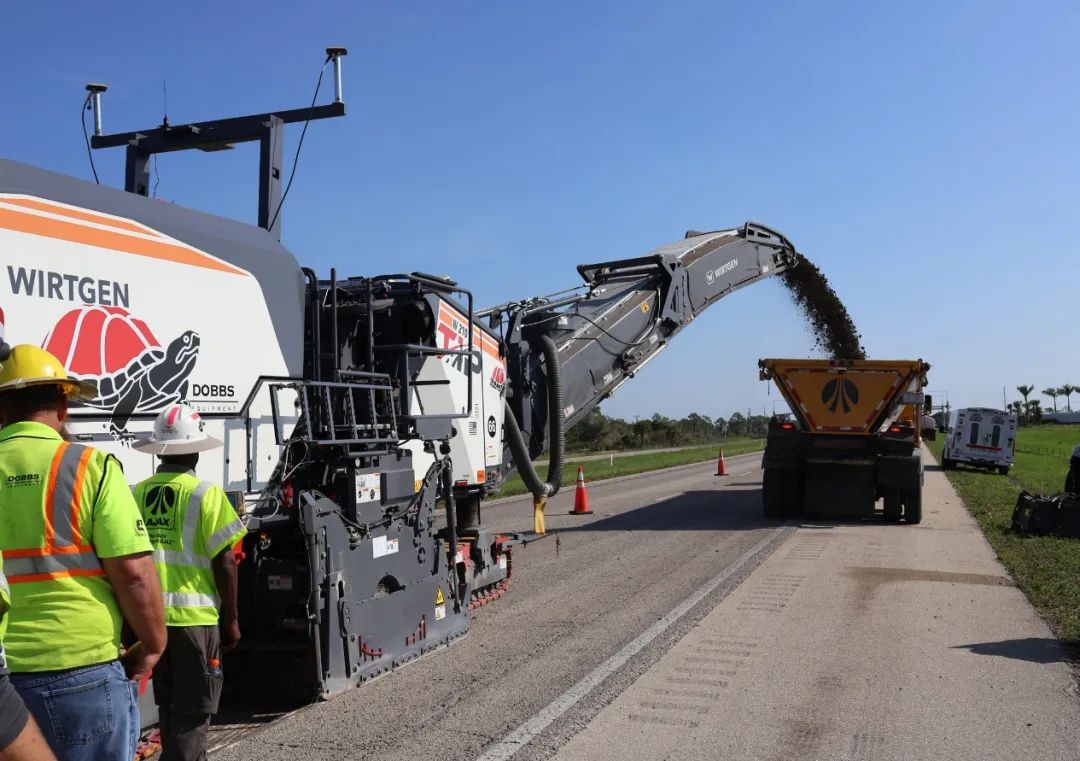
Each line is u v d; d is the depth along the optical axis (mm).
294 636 5812
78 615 2967
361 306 7066
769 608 8328
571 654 6852
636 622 7867
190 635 4285
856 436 15336
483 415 8906
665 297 13195
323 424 6422
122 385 4879
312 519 5707
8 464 3006
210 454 5441
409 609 6730
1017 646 6922
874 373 15062
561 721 5336
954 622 7723
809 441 15609
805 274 18297
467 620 7590
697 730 5156
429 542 7105
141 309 5035
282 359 6121
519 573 10609
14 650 2895
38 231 4496
